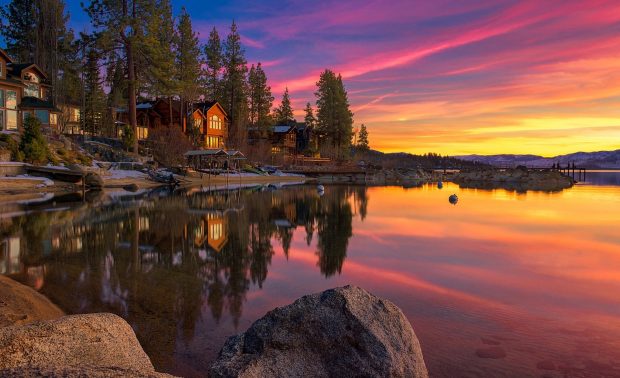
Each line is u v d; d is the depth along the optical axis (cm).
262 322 431
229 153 6144
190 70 7506
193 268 1269
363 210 3155
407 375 405
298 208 3198
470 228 2305
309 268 1323
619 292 1097
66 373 249
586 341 770
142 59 5919
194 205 3084
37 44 6444
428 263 1428
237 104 9250
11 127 4384
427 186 7006
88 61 6019
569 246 1780
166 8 6278
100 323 396
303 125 11425
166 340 746
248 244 1697
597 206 3650
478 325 848
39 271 1177
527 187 7038
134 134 5722
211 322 834
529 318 892
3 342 337
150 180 5059
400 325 435
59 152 4497
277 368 395
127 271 1205
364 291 459
